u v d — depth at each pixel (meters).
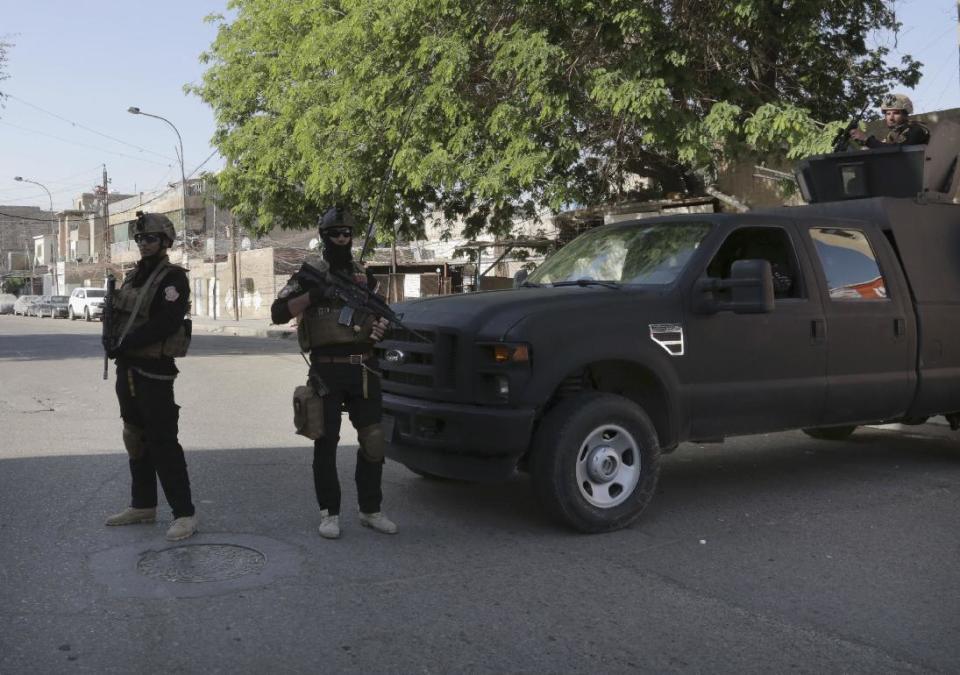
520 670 3.36
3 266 93.06
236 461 7.21
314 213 22.27
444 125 16.14
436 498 6.03
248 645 3.54
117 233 64.75
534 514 5.63
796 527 5.38
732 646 3.59
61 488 6.13
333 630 3.71
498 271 29.30
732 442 8.28
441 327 5.28
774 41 15.41
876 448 7.98
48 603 3.94
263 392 12.23
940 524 5.46
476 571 4.50
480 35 15.30
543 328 5.06
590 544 4.99
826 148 12.50
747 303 5.44
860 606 4.04
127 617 3.79
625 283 5.87
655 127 13.86
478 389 5.11
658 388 5.48
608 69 14.40
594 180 17.88
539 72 13.77
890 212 6.77
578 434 5.07
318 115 18.42
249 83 22.11
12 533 5.03
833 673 3.36
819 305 6.13
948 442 8.28
